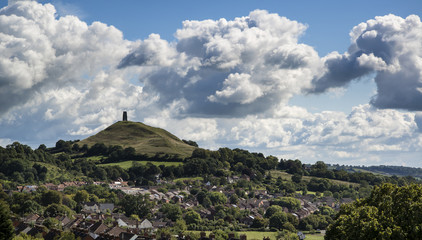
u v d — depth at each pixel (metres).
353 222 87.56
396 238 81.56
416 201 86.00
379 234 82.12
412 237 81.75
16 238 123.00
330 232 97.44
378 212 89.06
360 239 84.44
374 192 97.94
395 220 85.88
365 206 90.69
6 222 109.81
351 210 98.44
